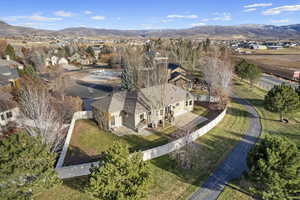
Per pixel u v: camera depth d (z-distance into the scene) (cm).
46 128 1983
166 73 3472
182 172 1817
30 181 1256
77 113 3064
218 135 2502
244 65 5128
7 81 3862
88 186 1312
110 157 1303
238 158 2025
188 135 2141
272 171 1302
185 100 3297
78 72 7812
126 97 3027
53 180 1369
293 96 2705
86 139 2486
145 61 5438
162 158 2017
